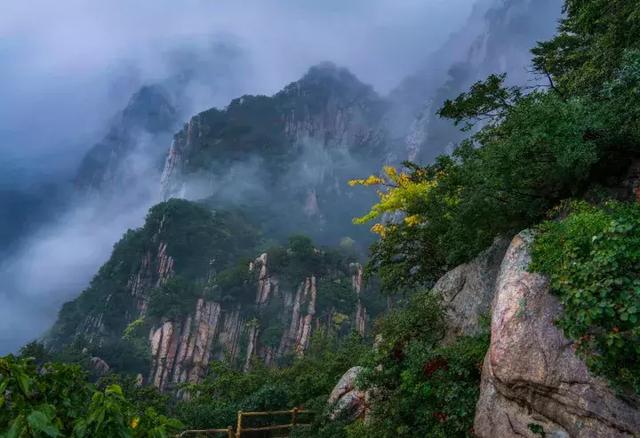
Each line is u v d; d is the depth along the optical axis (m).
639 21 9.32
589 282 5.79
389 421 8.93
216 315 125.12
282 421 17.94
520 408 6.41
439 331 10.88
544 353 6.14
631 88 7.83
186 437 16.31
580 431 5.54
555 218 8.80
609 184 8.38
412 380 8.91
